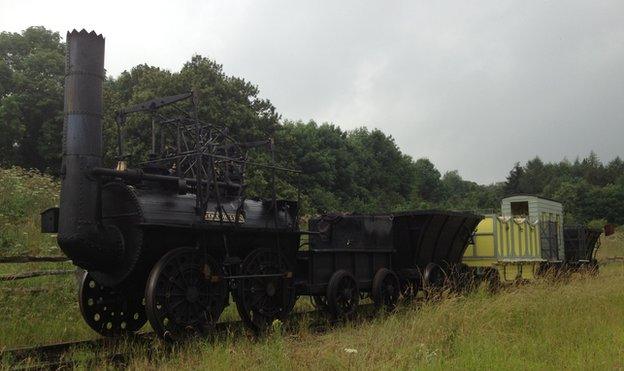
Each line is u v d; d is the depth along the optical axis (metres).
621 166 116.50
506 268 16.30
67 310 10.93
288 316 10.70
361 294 13.03
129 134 28.44
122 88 35.41
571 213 74.75
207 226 8.90
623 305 11.66
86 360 7.41
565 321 9.60
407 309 11.59
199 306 8.80
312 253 10.96
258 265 9.91
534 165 125.12
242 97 34.38
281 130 37.34
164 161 9.55
